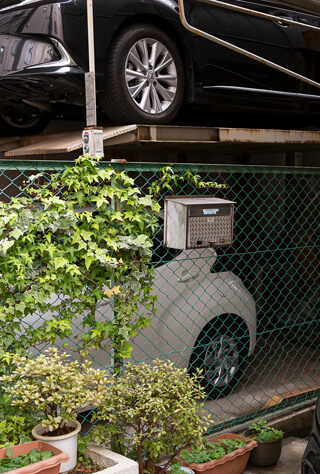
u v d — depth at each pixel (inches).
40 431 117.8
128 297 141.4
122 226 140.2
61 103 223.3
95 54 193.8
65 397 110.7
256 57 173.8
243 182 323.0
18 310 126.6
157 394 126.0
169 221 146.7
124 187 141.4
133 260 142.3
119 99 200.5
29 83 187.6
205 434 164.9
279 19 183.5
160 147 247.8
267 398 203.8
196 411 130.2
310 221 288.8
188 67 218.2
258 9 237.1
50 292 129.5
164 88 213.9
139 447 125.2
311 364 243.9
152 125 198.7
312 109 262.1
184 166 150.9
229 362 204.2
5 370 123.8
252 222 323.3
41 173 129.7
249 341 209.2
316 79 259.4
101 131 145.3
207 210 146.6
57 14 186.5
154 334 183.3
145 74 208.5
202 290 194.7
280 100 246.1
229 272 205.8
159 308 183.9
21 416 123.1
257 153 306.5
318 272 278.4
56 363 118.6
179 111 235.0
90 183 133.9
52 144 206.2
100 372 118.8
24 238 125.0
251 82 236.5
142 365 130.9
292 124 293.0
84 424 177.0
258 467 157.1
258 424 164.7
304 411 184.9
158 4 207.0
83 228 134.3
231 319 207.5
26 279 127.6
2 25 192.9
